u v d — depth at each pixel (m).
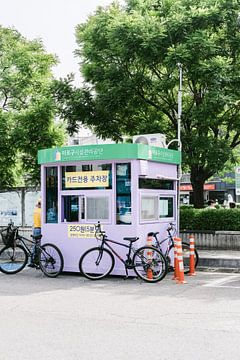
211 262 13.73
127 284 10.95
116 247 12.02
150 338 6.44
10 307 8.42
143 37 15.12
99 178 12.39
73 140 15.64
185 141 16.08
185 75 15.24
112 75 16.61
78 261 12.45
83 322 7.33
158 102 17.31
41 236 12.61
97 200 12.38
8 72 18.88
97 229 11.97
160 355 5.73
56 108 18.03
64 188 12.88
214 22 15.40
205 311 8.02
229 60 15.24
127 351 5.89
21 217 18.28
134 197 11.92
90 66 17.66
